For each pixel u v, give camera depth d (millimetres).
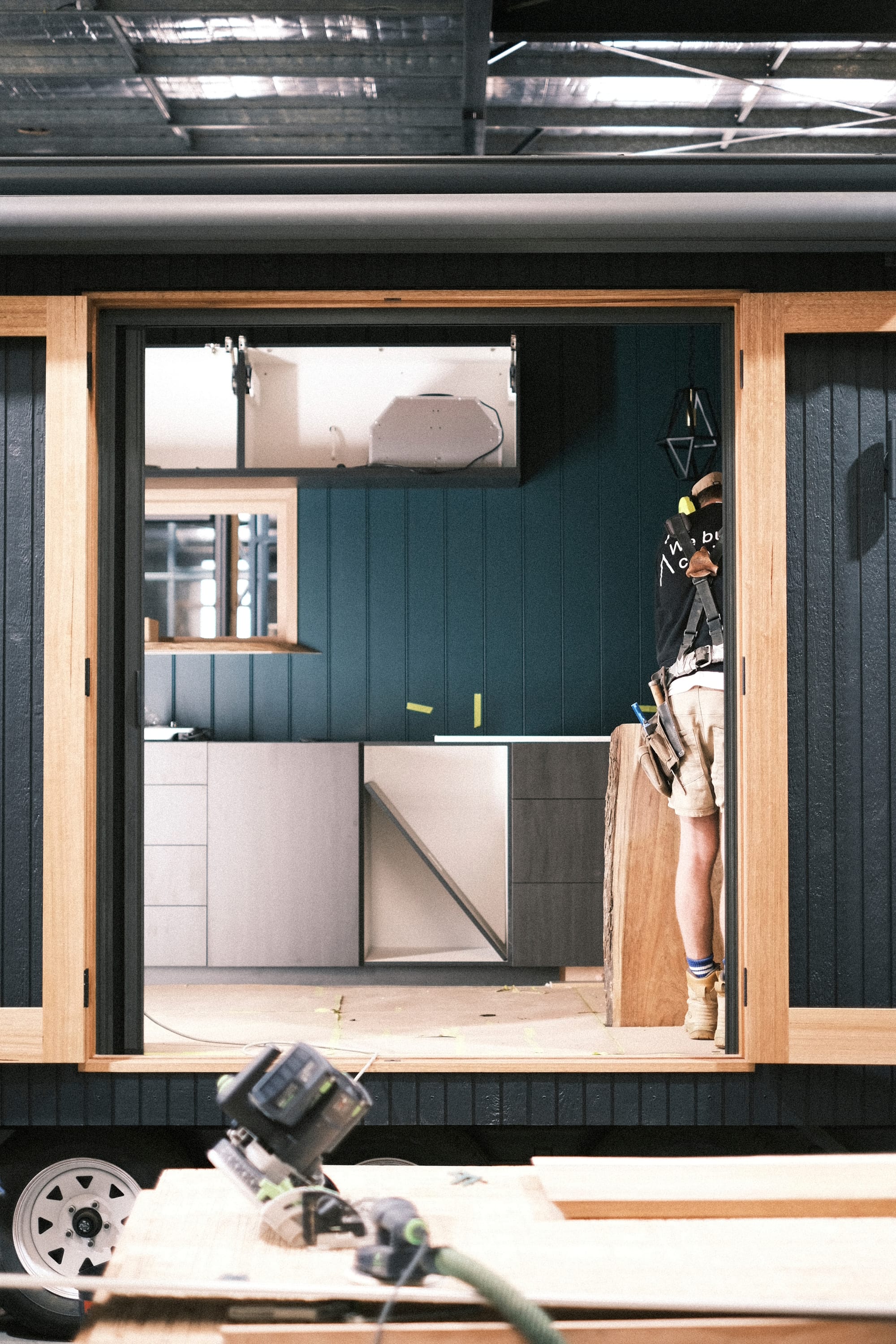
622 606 4684
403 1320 1145
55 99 3043
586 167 2582
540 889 4059
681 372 4688
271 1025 3193
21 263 2717
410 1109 2615
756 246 2658
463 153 3408
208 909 4074
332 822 4090
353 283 2713
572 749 4082
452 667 4688
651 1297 1139
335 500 4703
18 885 2682
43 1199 2709
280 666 4699
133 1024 2750
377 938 4320
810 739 2674
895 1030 2617
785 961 2629
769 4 2547
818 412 2699
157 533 5453
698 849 3033
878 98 3113
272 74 2928
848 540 2689
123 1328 1148
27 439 2729
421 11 2598
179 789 4094
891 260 2693
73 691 2668
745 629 2664
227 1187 1456
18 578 2717
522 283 2707
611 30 2557
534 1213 1381
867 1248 1275
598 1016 3354
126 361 2832
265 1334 1107
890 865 2666
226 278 2719
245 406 4418
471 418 4367
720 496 3170
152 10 2586
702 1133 2805
